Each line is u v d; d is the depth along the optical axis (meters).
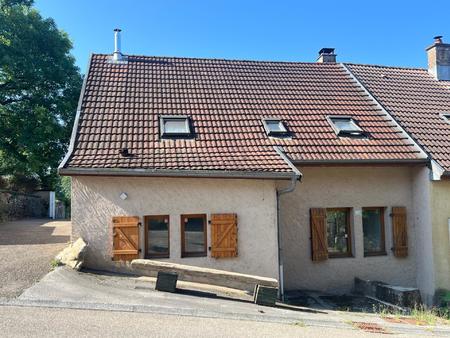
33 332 5.39
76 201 9.21
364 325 7.24
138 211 9.39
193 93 12.59
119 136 10.27
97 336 5.38
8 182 24.44
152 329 5.82
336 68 15.38
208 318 6.64
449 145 11.42
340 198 11.26
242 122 11.48
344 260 11.16
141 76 13.09
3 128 19.31
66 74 20.17
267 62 15.21
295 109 12.40
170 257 9.45
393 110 12.76
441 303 10.31
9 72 18.75
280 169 9.56
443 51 15.59
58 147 19.56
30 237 13.40
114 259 9.19
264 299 8.14
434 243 10.76
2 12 18.86
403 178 11.63
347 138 11.34
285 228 10.91
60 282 7.72
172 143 10.30
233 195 9.70
